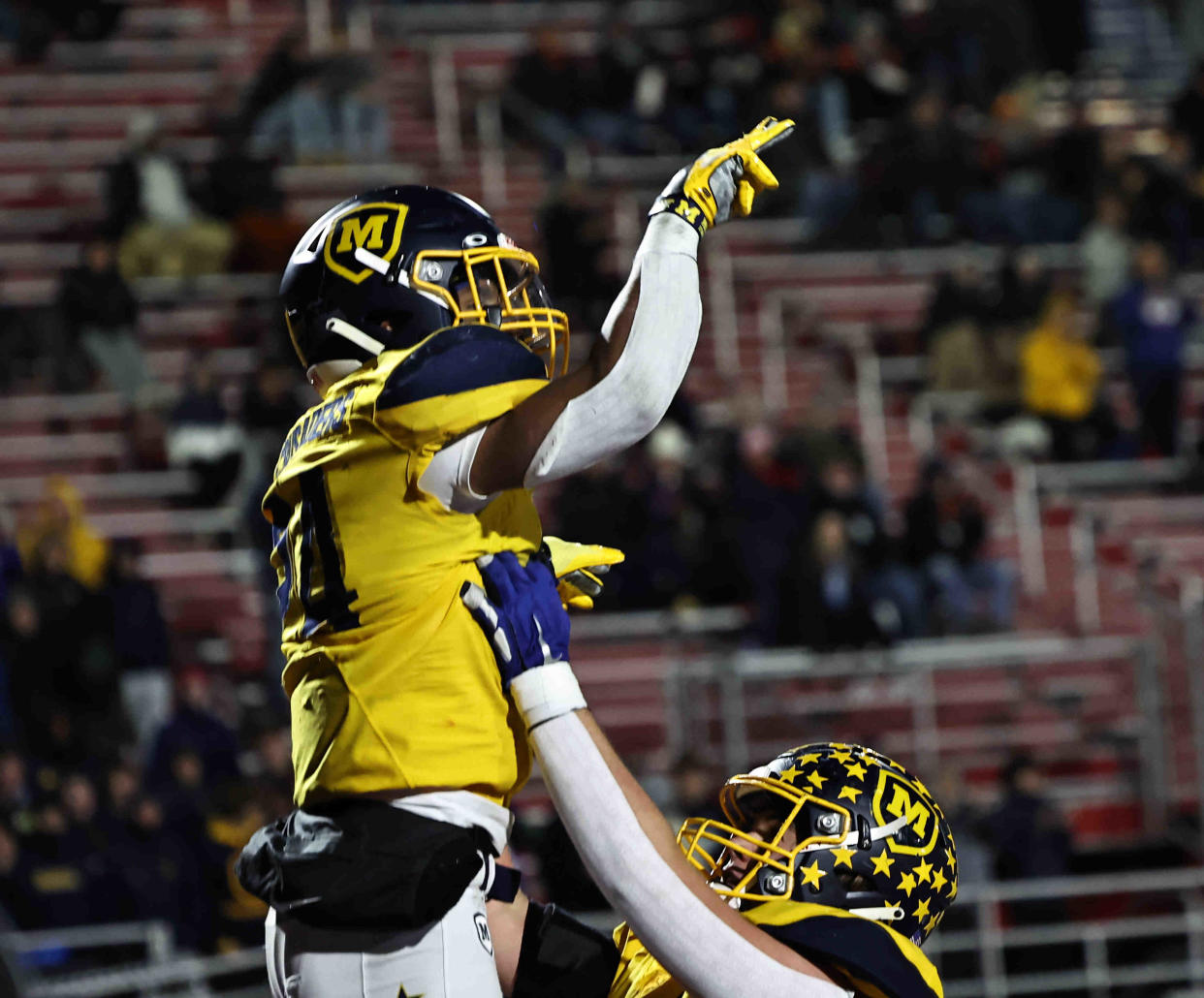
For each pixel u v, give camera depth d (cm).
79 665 3059
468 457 711
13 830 2653
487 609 722
